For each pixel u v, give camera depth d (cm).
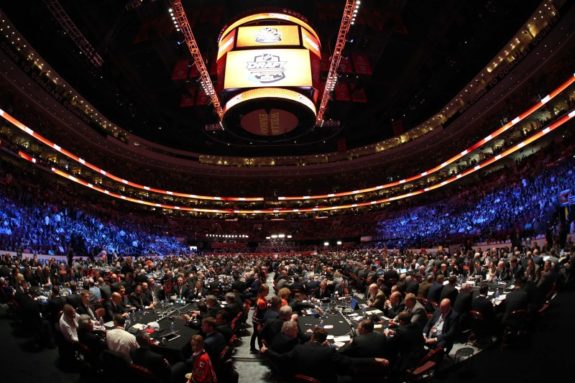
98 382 752
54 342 960
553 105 3103
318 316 934
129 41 3684
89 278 1538
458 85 4128
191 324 860
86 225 3469
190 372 673
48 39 3262
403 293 1245
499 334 862
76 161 4169
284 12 2894
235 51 2819
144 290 1296
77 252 2956
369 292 1177
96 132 4322
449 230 3828
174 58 4044
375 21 3538
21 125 3219
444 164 4628
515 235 2381
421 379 716
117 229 3991
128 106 4719
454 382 693
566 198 2067
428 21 3506
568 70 2773
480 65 3678
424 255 2642
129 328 849
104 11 3244
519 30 3080
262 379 792
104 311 964
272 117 3022
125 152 4972
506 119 3422
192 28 3672
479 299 875
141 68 4138
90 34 3369
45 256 2362
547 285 962
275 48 2819
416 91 4547
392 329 760
